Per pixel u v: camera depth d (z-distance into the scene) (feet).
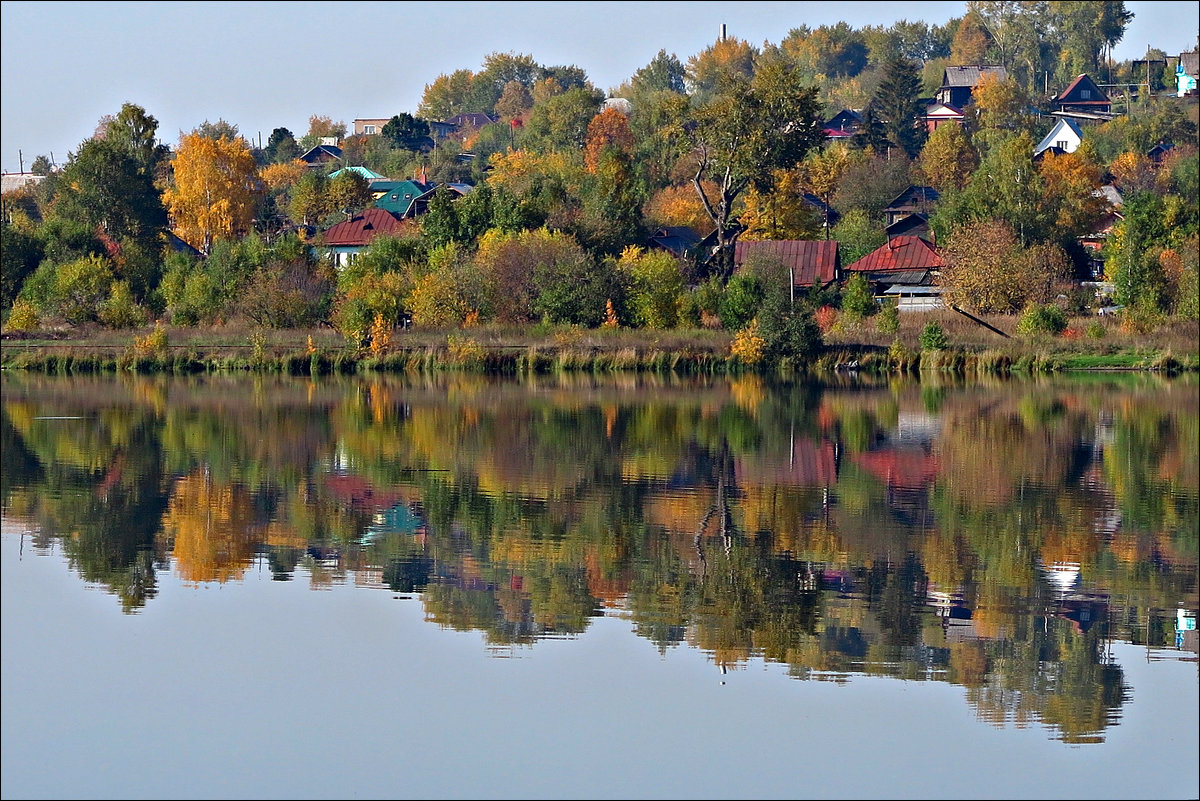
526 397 217.36
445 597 93.91
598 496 126.93
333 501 124.57
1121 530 112.37
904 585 96.12
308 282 317.22
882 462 147.43
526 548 106.73
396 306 299.58
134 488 131.23
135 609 91.15
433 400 212.23
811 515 118.32
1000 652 81.87
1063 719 72.64
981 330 294.46
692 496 127.24
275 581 97.81
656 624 87.71
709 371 268.62
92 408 200.13
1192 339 279.08
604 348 273.54
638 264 309.01
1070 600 92.43
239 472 140.67
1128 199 352.49
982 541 108.27
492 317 304.30
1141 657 81.66
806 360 273.13
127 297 323.16
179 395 220.43
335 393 224.12
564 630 86.53
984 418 188.65
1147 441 164.25
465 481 135.33
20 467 143.23
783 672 79.10
